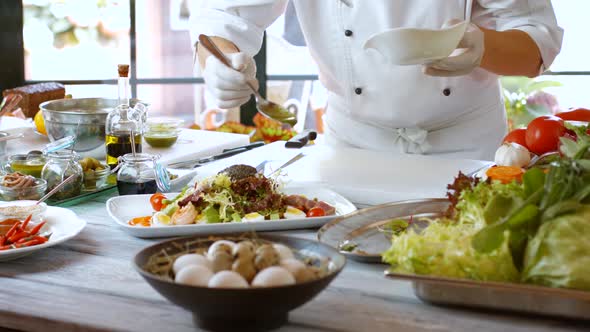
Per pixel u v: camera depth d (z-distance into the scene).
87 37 3.77
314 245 1.07
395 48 1.52
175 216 1.41
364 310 1.06
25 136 2.25
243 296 0.91
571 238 0.99
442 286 1.04
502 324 1.01
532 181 1.06
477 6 2.05
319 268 1.02
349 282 1.16
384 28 2.02
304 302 0.97
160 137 2.19
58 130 1.99
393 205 1.42
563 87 3.79
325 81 2.21
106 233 1.42
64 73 3.78
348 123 2.22
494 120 2.18
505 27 1.99
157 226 1.37
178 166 1.95
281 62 3.75
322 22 2.10
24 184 1.59
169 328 1.00
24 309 1.07
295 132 3.21
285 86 3.78
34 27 3.67
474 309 1.05
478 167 1.86
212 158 2.03
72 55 3.78
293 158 1.94
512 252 1.03
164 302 1.09
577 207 1.02
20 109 2.50
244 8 2.04
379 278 1.18
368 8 2.02
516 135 1.79
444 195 1.62
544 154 1.67
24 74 3.69
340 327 1.00
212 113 3.95
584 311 0.99
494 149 2.18
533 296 1.00
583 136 1.42
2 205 1.46
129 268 1.24
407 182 1.72
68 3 3.70
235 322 0.98
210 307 0.94
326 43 2.11
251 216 1.41
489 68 1.87
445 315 1.04
